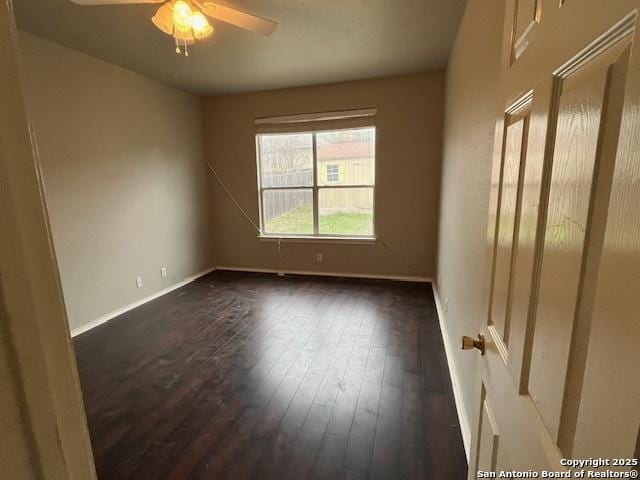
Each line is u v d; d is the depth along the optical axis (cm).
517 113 72
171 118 391
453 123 263
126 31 247
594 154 41
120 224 328
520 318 65
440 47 289
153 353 249
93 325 298
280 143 434
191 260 434
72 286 283
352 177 417
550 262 53
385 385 205
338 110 395
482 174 149
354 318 305
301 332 279
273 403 190
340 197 426
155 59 304
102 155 307
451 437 163
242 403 191
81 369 228
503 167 81
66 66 274
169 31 192
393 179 396
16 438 32
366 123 391
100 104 304
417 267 409
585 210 43
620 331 35
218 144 448
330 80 380
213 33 253
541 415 54
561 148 50
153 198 368
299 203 442
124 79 328
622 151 35
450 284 247
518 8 74
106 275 314
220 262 484
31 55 249
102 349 255
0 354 31
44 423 35
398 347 251
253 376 217
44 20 229
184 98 410
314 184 430
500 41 123
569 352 46
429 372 218
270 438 164
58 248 272
